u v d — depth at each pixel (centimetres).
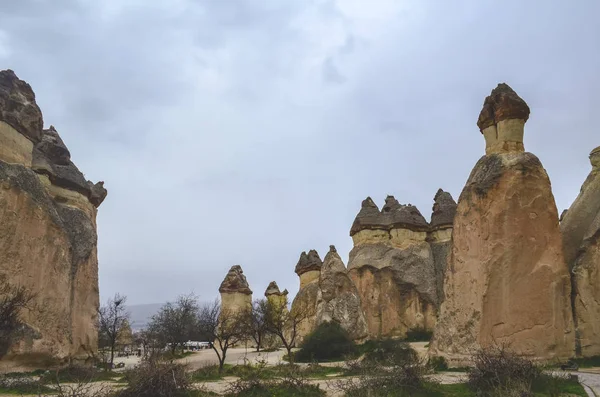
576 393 1343
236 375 2314
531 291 1962
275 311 4506
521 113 2183
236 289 5625
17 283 2450
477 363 1508
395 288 4159
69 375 2209
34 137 2842
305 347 3281
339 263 3778
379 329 4044
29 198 2628
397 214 4494
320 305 3666
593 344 1992
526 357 1883
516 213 2023
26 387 1778
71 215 3195
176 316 5069
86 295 3172
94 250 3356
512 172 2067
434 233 4525
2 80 2752
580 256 2148
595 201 2328
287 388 1595
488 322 1939
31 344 2395
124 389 1427
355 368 2138
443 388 1480
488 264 1986
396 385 1463
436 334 2167
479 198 2106
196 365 3247
